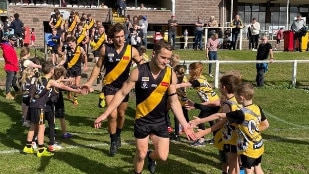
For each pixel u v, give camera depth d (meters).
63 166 6.59
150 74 5.22
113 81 6.97
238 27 22.62
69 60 11.55
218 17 29.33
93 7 26.86
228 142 5.57
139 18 20.94
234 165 5.64
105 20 27.11
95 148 7.55
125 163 6.78
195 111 10.80
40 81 6.98
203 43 22.89
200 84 7.15
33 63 8.41
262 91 13.66
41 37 26.16
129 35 18.12
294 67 14.52
